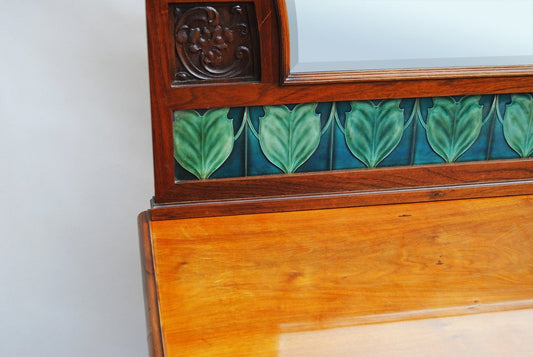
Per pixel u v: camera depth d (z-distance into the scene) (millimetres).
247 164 1057
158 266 933
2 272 1374
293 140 1055
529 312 908
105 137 1311
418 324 873
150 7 929
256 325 850
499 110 1109
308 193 1081
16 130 1281
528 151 1145
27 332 1429
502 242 1032
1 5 1201
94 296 1426
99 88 1277
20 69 1243
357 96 1041
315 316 874
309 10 997
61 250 1379
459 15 1045
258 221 1038
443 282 954
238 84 997
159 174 1021
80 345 1461
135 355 1477
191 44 967
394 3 1020
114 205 1363
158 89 976
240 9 960
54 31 1229
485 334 858
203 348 806
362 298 914
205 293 894
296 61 1010
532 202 1125
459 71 1059
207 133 1022
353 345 827
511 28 1067
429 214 1081
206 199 1050
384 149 1093
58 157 1311
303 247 988
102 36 1245
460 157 1128
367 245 1004
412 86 1053
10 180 1312
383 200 1097
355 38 1021
